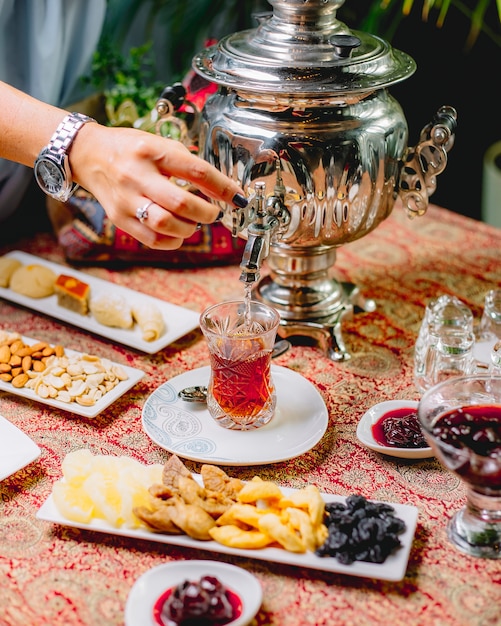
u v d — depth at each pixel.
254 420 1.04
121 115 1.50
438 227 1.60
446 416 0.87
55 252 1.52
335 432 1.07
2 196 1.54
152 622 0.77
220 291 1.39
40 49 1.48
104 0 1.53
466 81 2.20
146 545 0.89
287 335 1.24
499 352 1.07
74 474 0.94
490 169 1.98
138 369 1.19
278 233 1.12
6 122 1.10
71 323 1.30
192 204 0.95
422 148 1.14
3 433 1.01
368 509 0.87
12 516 0.93
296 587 0.83
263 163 1.08
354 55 1.11
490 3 2.05
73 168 1.05
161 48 1.92
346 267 1.46
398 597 0.82
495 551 0.86
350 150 1.08
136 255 1.44
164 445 1.01
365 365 1.21
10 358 1.16
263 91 1.05
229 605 0.77
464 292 1.38
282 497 0.89
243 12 1.89
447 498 0.95
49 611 0.81
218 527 0.87
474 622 0.79
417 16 2.06
